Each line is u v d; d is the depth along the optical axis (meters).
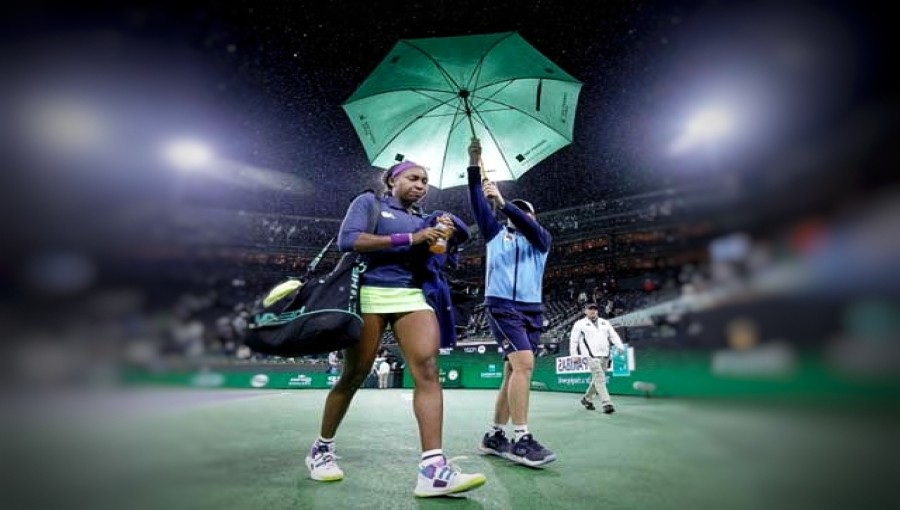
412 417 5.68
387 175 2.87
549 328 17.84
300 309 2.28
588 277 19.89
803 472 1.59
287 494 2.20
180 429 2.66
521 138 3.73
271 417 5.31
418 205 2.92
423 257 2.59
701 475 2.00
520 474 2.61
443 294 2.67
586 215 20.86
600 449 3.20
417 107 3.64
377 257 2.51
